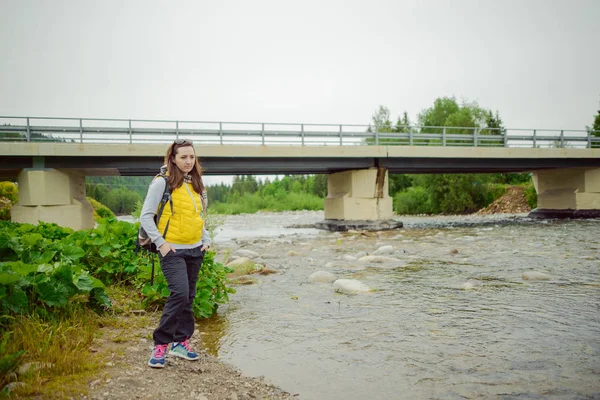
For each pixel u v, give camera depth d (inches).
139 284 236.4
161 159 799.1
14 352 134.3
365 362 163.5
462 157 966.4
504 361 161.6
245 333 203.3
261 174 1109.1
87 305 201.9
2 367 118.5
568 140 1091.3
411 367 157.4
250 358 169.2
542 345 179.2
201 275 233.1
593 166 1117.7
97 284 187.5
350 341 189.6
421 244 601.9
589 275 340.2
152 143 768.9
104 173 919.0
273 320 226.2
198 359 161.8
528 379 144.2
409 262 430.0
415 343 185.3
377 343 186.1
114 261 260.2
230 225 1368.1
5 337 139.0
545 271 360.5
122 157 779.4
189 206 142.6
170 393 124.3
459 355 169.2
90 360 143.7
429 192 1758.1
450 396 132.0
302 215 2212.1
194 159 145.9
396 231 874.8
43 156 730.8
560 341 183.9
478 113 2037.4
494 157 984.3
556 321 214.7
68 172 781.3
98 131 762.8
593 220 1055.0
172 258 142.8
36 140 745.0
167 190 141.2
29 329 149.5
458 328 206.2
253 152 833.5
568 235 684.1
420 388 138.5
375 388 139.0
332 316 232.7
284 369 157.1
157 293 220.1
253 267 391.9
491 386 139.0
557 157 1031.0
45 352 138.1
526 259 432.1
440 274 358.9
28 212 715.4
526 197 1702.8
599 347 175.6
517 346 178.5
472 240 641.0
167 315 142.4
